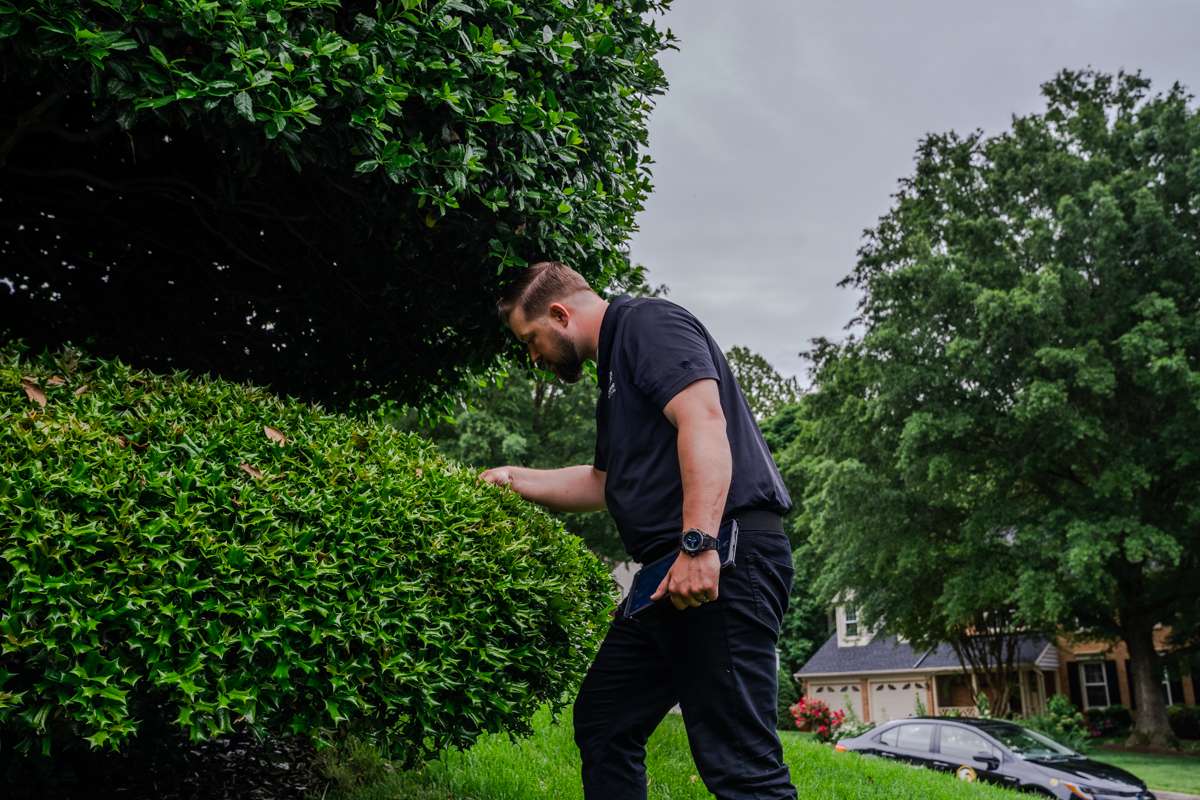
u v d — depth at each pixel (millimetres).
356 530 1938
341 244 3344
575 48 2891
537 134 2678
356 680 1878
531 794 3365
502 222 2779
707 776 1833
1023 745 9609
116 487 1653
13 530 1512
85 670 1540
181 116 2156
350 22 2490
